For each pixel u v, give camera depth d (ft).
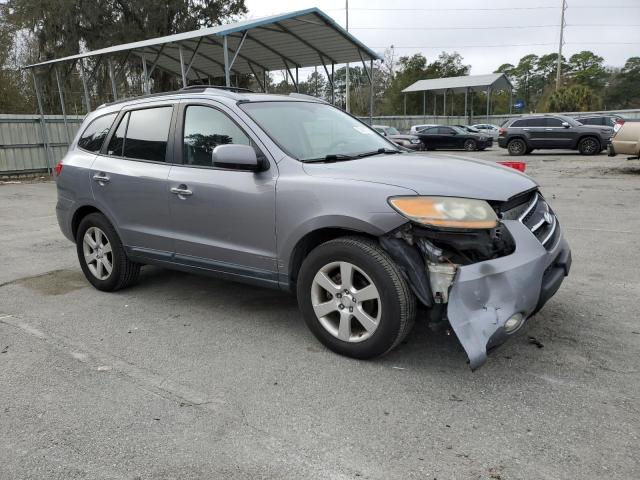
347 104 68.59
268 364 11.66
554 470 7.91
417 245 10.62
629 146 47.47
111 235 16.28
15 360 12.18
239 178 12.98
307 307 12.06
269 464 8.27
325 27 47.96
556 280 11.16
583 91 156.35
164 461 8.42
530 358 11.47
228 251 13.34
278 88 87.76
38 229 28.94
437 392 10.24
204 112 14.15
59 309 15.65
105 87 92.43
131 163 15.57
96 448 8.80
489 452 8.38
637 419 9.12
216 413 9.75
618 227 24.64
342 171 11.75
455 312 10.01
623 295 15.23
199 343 12.91
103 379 11.18
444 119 149.28
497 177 11.62
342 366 11.43
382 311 10.80
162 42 44.60
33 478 8.10
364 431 9.05
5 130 55.36
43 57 91.86
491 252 10.31
